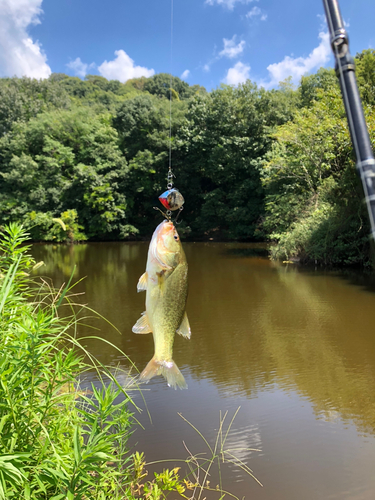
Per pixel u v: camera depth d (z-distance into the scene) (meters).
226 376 5.98
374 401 5.14
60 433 2.40
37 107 43.84
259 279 13.78
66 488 2.06
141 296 11.23
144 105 35.16
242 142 30.44
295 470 3.74
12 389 2.04
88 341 7.50
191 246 26.94
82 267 17.03
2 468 1.77
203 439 4.25
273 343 7.43
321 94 19.39
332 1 1.12
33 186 32.59
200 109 32.53
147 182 33.34
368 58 21.73
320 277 13.95
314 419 4.69
